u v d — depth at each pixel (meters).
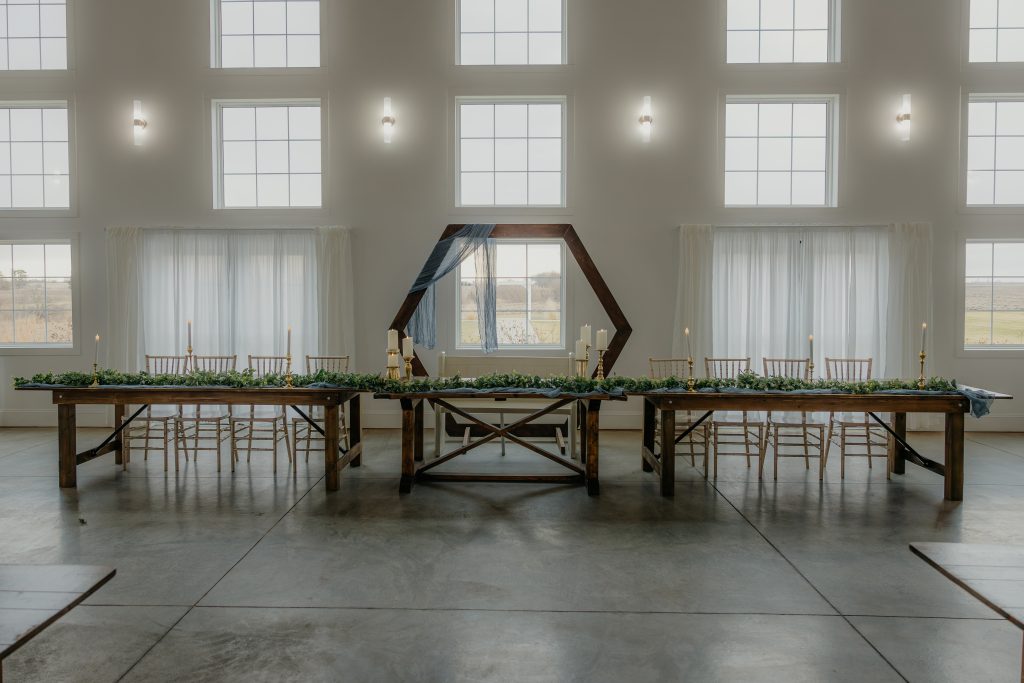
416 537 3.52
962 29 6.46
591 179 6.62
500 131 6.84
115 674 2.20
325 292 6.54
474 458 5.48
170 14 6.62
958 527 3.73
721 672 2.23
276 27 6.79
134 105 6.56
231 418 5.00
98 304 6.70
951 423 4.24
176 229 6.55
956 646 2.41
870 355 6.39
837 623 2.58
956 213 6.52
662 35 6.56
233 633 2.47
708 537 3.55
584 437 5.04
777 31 6.69
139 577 2.98
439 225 6.68
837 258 6.42
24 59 6.83
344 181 6.66
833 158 6.61
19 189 6.90
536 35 6.75
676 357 6.52
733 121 6.77
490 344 6.45
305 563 3.15
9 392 6.77
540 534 3.58
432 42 6.61
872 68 6.49
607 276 6.65
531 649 2.37
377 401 6.75
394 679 2.18
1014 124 6.68
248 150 6.86
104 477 4.77
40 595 1.74
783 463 5.35
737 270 6.48
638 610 2.69
